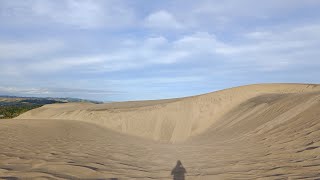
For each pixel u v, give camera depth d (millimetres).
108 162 7016
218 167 6414
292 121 11531
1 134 12125
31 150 8234
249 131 12664
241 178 5379
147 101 43031
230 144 10219
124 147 10164
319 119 10211
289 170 5633
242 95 27641
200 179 5488
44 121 22969
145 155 8430
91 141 11812
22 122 20312
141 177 5652
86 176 5527
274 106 16797
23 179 5012
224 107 25156
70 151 8438
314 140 7844
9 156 7055
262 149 8133
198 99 26703
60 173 5594
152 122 24625
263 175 5453
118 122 26703
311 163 5984
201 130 21938
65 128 18234
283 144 8281
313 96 15117
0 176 5141
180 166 6734
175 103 26734
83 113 34750
